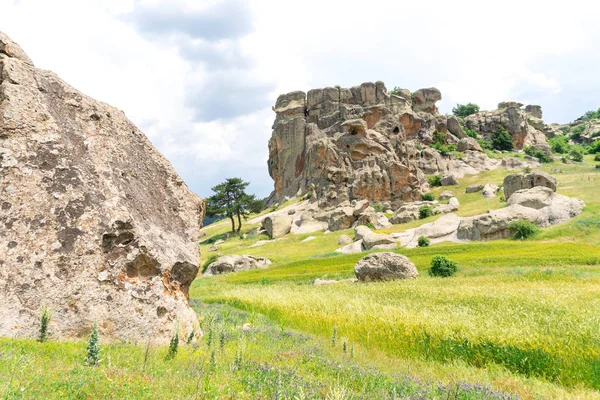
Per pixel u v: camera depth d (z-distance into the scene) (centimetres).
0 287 858
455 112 19825
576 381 980
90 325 912
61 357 687
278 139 14188
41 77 1149
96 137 1187
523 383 950
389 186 10525
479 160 13338
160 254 1125
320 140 11406
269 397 575
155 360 738
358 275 3769
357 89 13975
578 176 10394
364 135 11212
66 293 912
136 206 1171
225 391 562
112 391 491
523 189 6944
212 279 5331
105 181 1103
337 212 9312
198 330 1159
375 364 1023
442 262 3897
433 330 1344
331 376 801
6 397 400
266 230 9850
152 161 1369
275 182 14712
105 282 977
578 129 19450
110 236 1032
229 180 10525
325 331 1529
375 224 8600
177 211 1352
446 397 736
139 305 1010
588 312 1536
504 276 3269
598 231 5350
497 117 16662
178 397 513
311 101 14150
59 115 1125
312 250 7656
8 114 1012
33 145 1020
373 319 1589
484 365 1121
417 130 14075
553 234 5528
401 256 3725
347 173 10669
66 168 1041
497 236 5916
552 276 3095
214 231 11838
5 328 820
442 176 12112
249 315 1844
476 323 1420
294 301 2212
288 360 912
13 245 905
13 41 1153
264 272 5412
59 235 960
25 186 970
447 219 6969
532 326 1351
